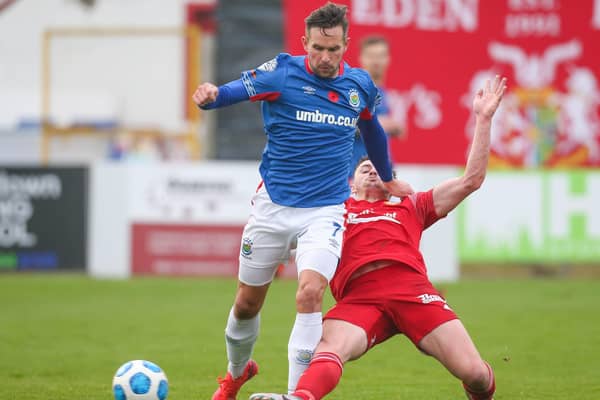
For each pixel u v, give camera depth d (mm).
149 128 80312
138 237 61031
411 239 23984
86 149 80875
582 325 42312
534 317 44719
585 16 69375
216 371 31797
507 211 60875
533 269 66250
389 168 24688
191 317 44750
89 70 83688
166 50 83188
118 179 61156
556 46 69438
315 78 23359
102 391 28312
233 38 70625
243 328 24734
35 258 61938
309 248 22812
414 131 68562
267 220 23531
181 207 60625
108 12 85625
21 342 38000
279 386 29266
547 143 69562
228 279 59750
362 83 23922
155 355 34938
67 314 45750
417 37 68500
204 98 22266
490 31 69250
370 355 35250
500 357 34531
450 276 60500
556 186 61094
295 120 23266
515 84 69500
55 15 86188
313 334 22375
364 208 24484
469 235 60688
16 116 82625
